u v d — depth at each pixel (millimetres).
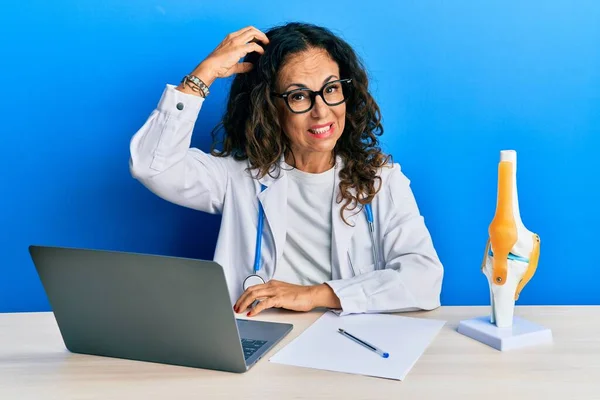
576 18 1878
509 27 1888
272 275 1681
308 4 1893
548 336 1171
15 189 1950
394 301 1380
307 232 1704
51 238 1980
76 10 1878
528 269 1177
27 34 1885
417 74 1915
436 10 1888
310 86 1585
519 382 995
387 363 1067
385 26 1897
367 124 1748
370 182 1680
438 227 1980
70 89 1912
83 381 1022
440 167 1953
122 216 1992
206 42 1901
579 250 1978
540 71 1902
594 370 1037
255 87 1633
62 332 1131
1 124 1919
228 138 1781
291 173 1705
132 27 1890
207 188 1688
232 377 1030
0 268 1979
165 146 1536
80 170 1954
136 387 998
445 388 976
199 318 1019
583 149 1933
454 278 1999
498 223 1165
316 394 960
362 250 1669
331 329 1255
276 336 1201
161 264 995
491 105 1922
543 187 1951
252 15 1894
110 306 1066
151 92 1920
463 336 1208
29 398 964
